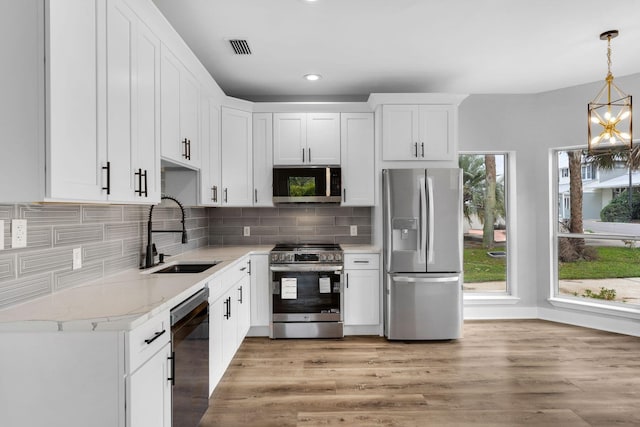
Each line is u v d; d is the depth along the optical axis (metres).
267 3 2.39
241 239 4.29
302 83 3.83
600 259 3.99
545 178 4.21
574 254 4.15
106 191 1.58
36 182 1.25
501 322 4.16
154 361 1.48
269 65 3.37
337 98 4.26
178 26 2.67
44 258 1.66
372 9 2.47
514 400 2.47
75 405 1.29
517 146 4.27
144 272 2.33
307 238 4.30
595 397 2.50
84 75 1.43
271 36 2.83
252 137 3.89
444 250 3.58
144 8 1.91
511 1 2.39
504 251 4.42
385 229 3.65
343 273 3.68
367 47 3.02
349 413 2.31
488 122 4.26
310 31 2.76
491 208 4.42
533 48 3.07
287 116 3.90
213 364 2.30
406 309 3.55
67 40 1.33
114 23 1.65
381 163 3.79
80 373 1.28
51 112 1.24
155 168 2.10
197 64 2.75
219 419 2.24
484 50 3.10
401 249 3.58
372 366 3.00
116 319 1.29
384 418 2.26
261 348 3.40
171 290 1.79
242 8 2.44
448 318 3.56
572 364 3.03
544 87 4.05
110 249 2.20
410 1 2.38
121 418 1.28
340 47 3.02
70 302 1.55
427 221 3.54
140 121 1.91
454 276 3.56
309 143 3.89
